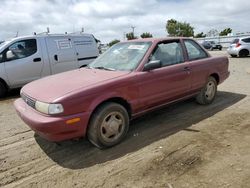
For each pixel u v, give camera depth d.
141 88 4.40
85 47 9.94
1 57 8.03
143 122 5.14
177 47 5.34
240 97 6.80
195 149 3.91
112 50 5.35
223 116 5.33
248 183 3.05
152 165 3.53
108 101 4.08
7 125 5.41
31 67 8.47
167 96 4.90
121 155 3.85
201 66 5.62
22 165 3.72
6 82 8.10
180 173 3.31
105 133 4.01
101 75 4.37
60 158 3.88
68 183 3.23
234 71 11.78
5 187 3.21
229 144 4.04
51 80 4.46
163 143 4.18
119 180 3.23
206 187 3.01
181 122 5.08
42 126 3.53
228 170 3.33
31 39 8.59
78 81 4.13
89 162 3.71
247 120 5.05
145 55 4.64
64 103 3.55
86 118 3.74
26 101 4.15
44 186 3.20
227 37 50.75
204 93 5.91
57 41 9.13
